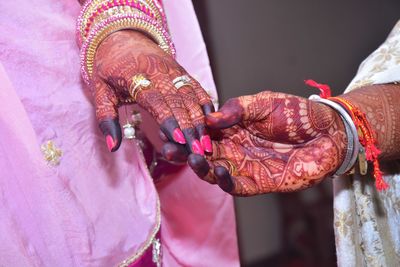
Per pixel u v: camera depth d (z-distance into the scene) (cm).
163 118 70
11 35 91
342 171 87
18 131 88
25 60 92
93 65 84
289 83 299
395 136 92
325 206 262
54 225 90
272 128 79
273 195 269
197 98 74
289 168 81
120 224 98
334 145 83
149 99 72
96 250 94
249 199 267
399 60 97
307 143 83
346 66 313
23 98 91
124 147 100
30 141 89
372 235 98
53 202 90
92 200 95
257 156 81
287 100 79
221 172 71
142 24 85
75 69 96
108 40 83
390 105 92
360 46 313
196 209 116
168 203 116
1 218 85
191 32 111
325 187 264
